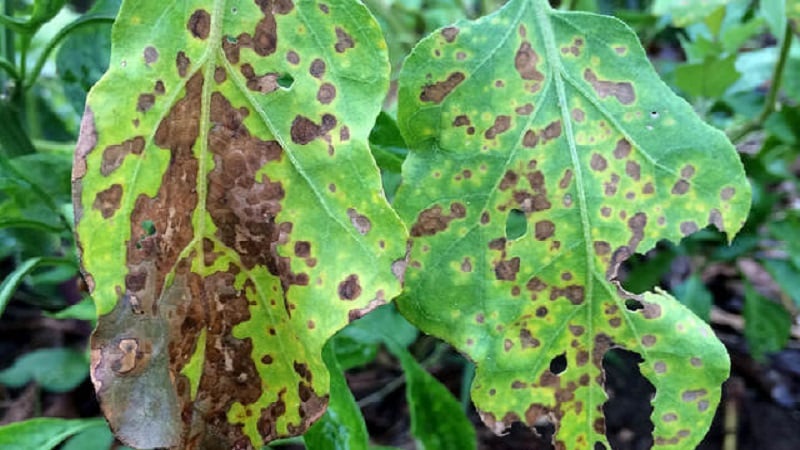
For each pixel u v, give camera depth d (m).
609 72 0.38
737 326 0.89
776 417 0.75
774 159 0.73
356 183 0.35
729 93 0.70
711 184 0.38
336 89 0.35
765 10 0.61
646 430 0.72
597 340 0.39
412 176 0.38
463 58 0.38
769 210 0.70
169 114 0.34
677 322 0.39
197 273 0.36
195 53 0.34
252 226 0.35
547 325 0.39
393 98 0.71
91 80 0.52
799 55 0.67
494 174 0.38
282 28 0.35
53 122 0.80
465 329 0.38
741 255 0.73
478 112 0.38
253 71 0.35
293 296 0.35
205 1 0.34
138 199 0.34
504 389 0.39
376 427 0.74
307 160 0.35
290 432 0.37
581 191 0.38
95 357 0.34
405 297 0.38
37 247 0.62
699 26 0.72
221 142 0.35
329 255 0.35
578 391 0.40
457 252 0.38
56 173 0.52
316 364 0.35
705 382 0.39
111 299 0.34
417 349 0.74
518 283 0.38
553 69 0.38
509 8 0.38
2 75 0.54
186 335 0.36
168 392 0.35
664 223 0.38
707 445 0.72
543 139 0.38
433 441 0.50
